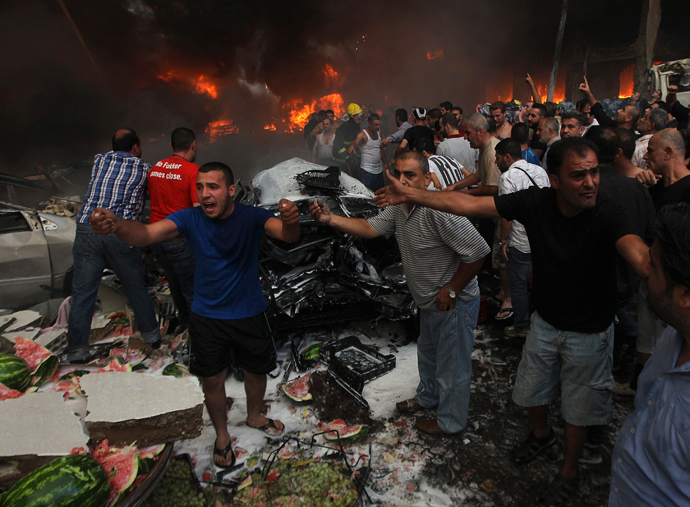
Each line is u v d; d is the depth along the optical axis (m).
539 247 2.33
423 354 3.15
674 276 1.02
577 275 2.22
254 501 2.49
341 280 4.16
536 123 6.63
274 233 2.55
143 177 4.08
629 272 3.30
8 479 1.89
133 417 2.03
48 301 5.10
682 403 1.08
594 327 2.29
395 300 4.12
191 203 4.09
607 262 2.18
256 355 2.79
